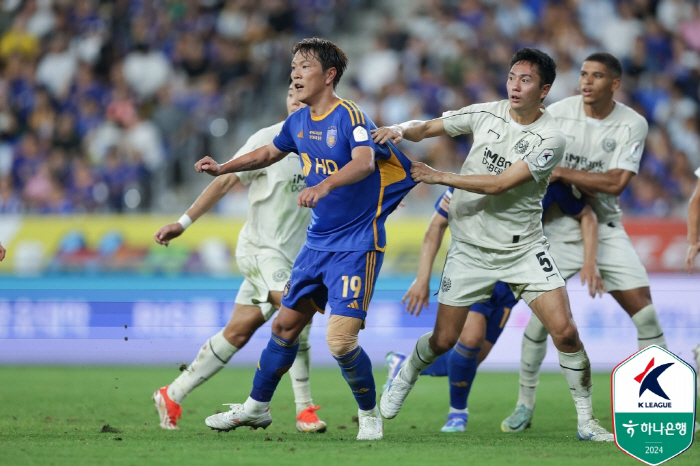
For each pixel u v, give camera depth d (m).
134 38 54.50
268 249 19.09
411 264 36.38
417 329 34.81
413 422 21.19
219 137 50.75
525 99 16.09
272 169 18.94
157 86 52.69
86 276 37.88
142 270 37.75
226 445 15.02
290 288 16.06
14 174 49.25
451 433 18.78
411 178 16.03
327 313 34.78
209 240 37.88
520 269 16.78
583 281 19.48
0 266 38.16
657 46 54.00
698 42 54.56
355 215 15.55
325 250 15.61
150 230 38.22
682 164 47.81
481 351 20.84
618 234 20.83
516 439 16.92
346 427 19.53
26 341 35.41
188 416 21.19
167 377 30.53
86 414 21.17
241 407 16.97
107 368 33.66
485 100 51.59
